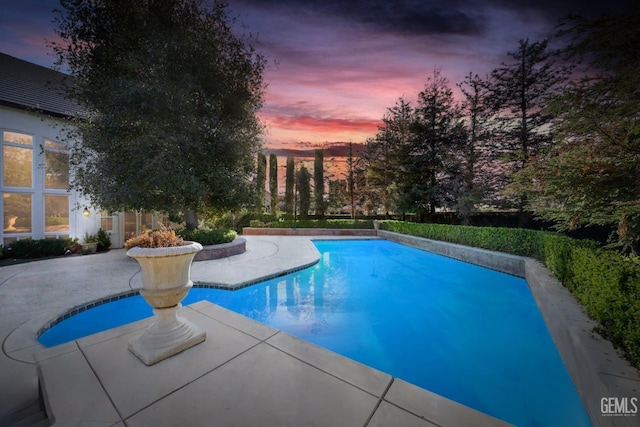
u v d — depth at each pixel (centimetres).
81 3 864
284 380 249
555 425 300
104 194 840
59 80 1283
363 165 2227
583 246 544
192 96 984
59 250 1013
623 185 420
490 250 987
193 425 194
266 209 2061
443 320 588
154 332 298
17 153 995
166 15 921
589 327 346
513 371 407
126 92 808
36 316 464
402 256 1257
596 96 426
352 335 521
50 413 206
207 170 977
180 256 292
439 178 1744
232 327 359
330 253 1342
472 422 198
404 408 213
